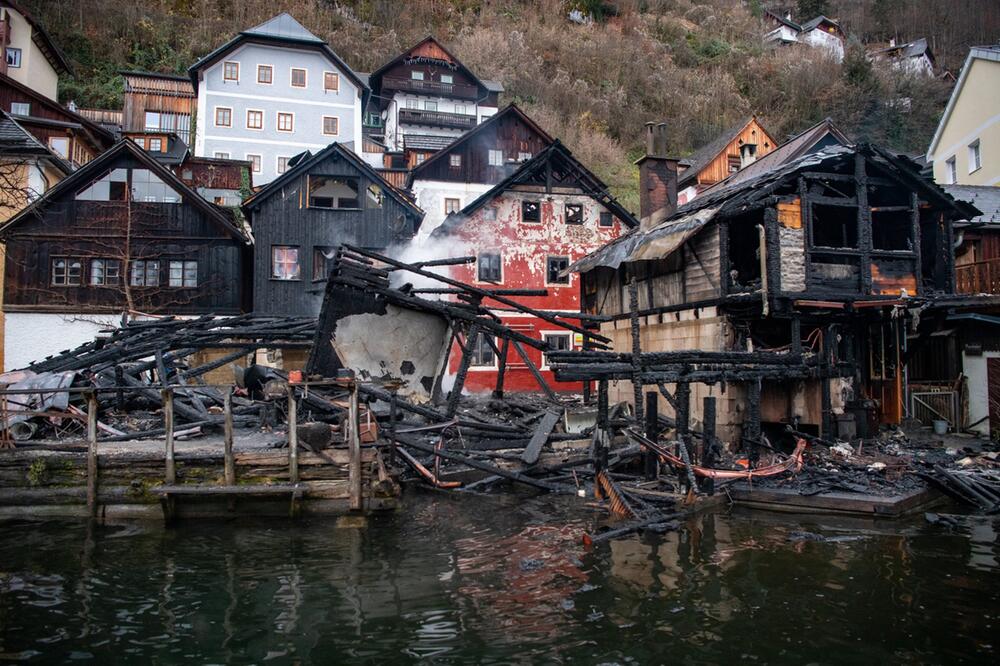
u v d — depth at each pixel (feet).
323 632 21.58
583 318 52.37
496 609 23.40
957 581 25.75
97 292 84.99
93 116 148.25
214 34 177.99
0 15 127.03
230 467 35.35
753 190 52.31
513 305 49.93
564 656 19.79
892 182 52.95
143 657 19.88
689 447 42.27
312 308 91.04
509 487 43.39
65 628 21.94
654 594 24.67
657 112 186.70
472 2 220.43
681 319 58.23
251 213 92.43
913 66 197.57
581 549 30.40
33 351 82.99
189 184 117.50
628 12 229.45
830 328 51.42
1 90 104.99
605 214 95.09
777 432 54.54
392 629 21.80
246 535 32.91
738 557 28.94
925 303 51.75
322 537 32.58
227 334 51.90
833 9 268.00
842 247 54.03
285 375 50.08
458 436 47.55
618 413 56.54
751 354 43.86
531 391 85.76
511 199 91.71
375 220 94.12
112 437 39.52
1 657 19.83
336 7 203.41
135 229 86.38
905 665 19.11
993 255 72.08
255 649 20.39
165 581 26.37
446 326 48.57
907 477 41.52
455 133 169.58
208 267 88.48
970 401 58.59
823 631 21.36
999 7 230.07
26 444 35.99
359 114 150.10
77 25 166.91
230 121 140.05
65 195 84.99
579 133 168.14
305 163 90.99
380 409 48.37
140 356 49.49
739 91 200.85
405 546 31.01
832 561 28.30
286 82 144.36
